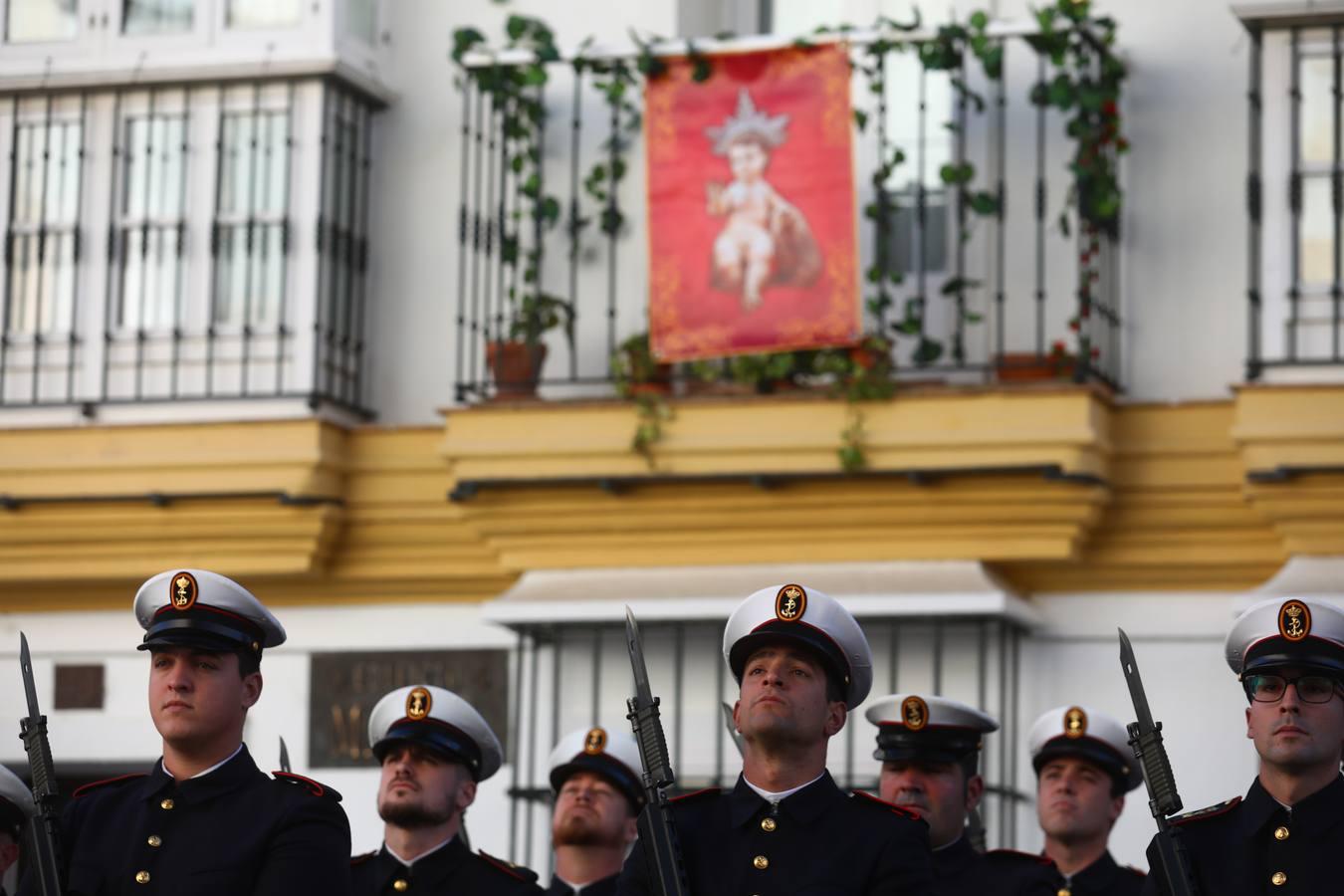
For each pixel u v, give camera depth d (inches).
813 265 618.5
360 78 664.4
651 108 634.2
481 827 644.7
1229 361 619.5
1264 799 331.6
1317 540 585.6
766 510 615.8
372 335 674.2
